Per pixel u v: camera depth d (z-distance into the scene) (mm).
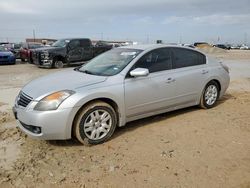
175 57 6086
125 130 5465
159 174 3865
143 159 4293
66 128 4531
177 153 4473
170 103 5902
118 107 5062
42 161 4266
